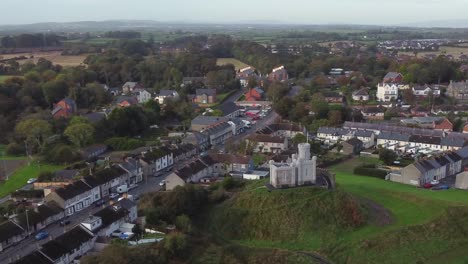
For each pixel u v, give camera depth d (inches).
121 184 6702.8
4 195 6427.2
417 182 6309.1
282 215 5167.3
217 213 5447.8
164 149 7770.7
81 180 6131.9
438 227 4911.4
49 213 5442.9
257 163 7549.2
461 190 6072.8
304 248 4805.6
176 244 4512.8
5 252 4714.6
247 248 4810.5
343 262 4584.2
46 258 4205.2
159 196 5565.9
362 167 6983.3
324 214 5142.7
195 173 6727.4
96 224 4891.7
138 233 5044.3
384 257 4579.2
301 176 5570.9
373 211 5359.3
